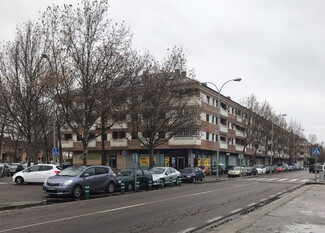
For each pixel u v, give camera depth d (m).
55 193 14.81
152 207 12.09
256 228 7.92
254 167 48.41
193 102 33.97
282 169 64.06
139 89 27.45
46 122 31.48
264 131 57.31
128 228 8.29
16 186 21.19
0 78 25.36
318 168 55.28
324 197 15.27
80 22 22.72
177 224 8.86
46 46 23.30
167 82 27.41
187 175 28.08
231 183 27.25
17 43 25.08
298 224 8.44
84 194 16.17
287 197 15.22
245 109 56.25
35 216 10.11
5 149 72.12
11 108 28.41
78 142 50.47
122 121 30.03
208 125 46.62
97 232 7.81
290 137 80.88
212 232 7.56
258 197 15.91
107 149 48.09
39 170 22.44
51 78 23.22
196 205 12.72
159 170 23.36
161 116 29.17
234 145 56.88
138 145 45.72
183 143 42.91
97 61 23.09
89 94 23.25
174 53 27.83
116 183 18.06
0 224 8.80
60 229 8.12
